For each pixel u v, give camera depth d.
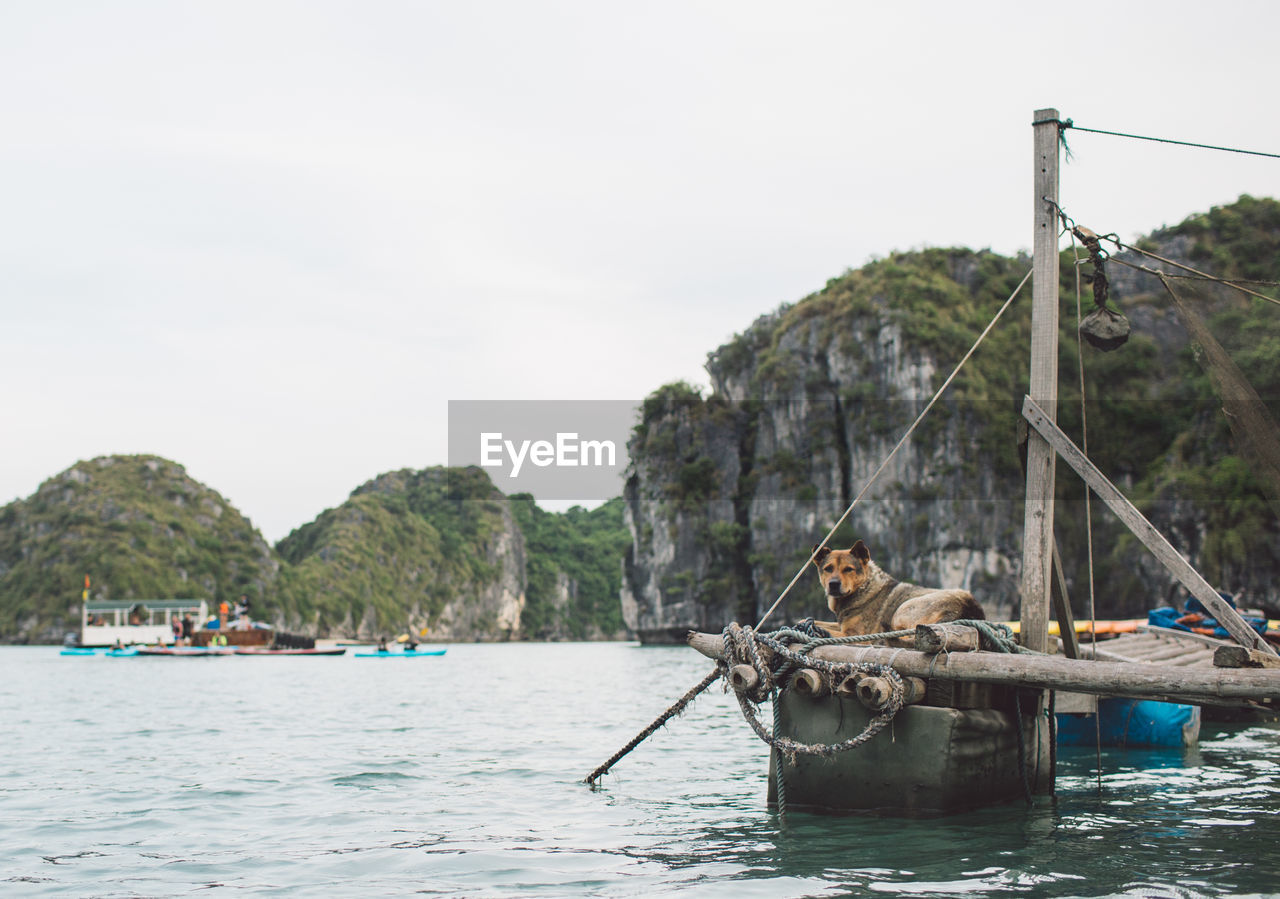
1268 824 8.04
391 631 173.75
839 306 109.38
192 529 161.12
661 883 6.30
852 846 7.19
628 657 73.56
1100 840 7.38
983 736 8.18
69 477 165.00
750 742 14.98
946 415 98.12
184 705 24.41
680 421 114.50
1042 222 9.45
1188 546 78.94
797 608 100.69
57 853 7.42
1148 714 13.38
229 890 6.28
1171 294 9.41
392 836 7.96
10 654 86.38
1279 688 6.62
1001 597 94.56
